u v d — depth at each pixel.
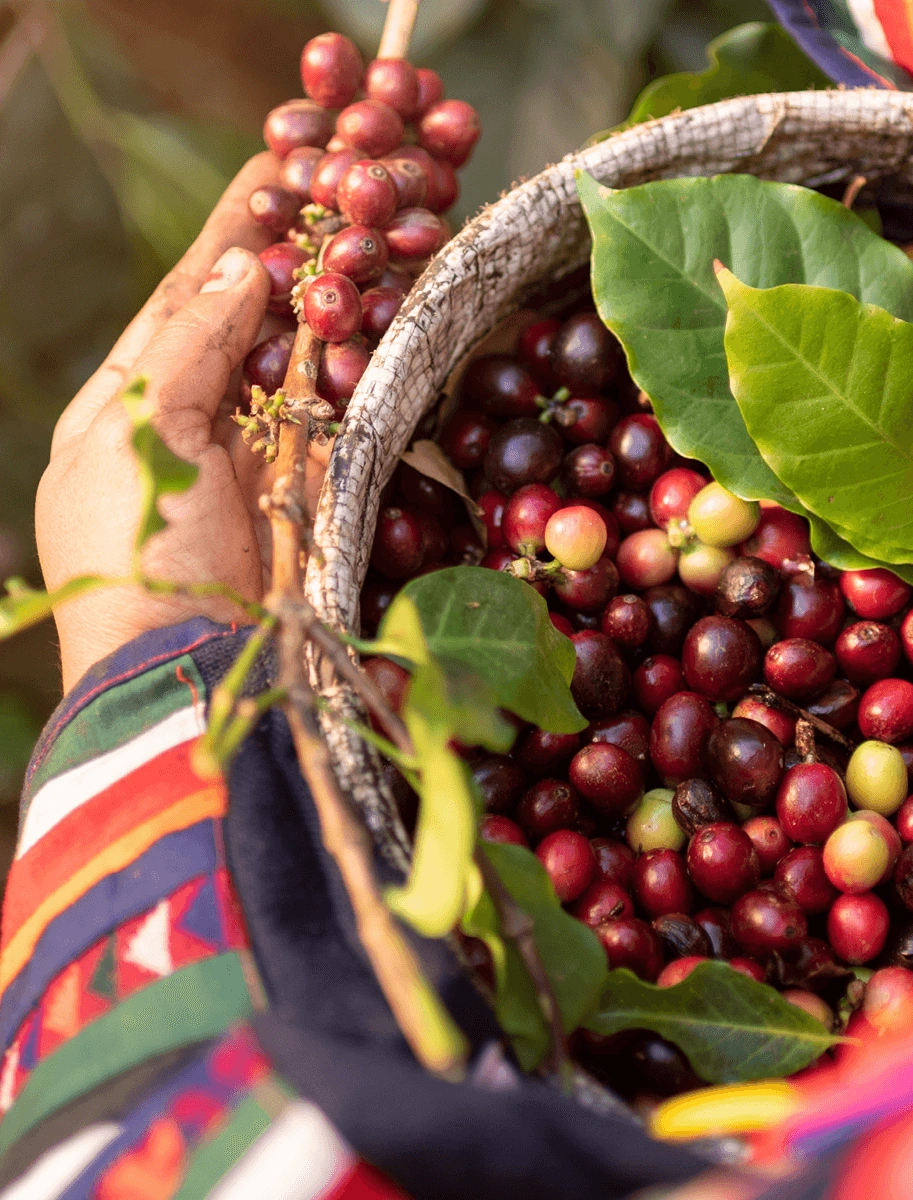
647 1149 0.35
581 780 0.47
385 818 0.41
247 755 0.41
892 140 0.50
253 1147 0.36
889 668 0.48
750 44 0.55
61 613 0.48
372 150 0.51
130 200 0.76
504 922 0.39
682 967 0.44
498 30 0.75
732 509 0.48
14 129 0.90
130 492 0.46
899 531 0.47
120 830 0.41
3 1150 0.38
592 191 0.47
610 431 0.51
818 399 0.46
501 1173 0.36
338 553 0.44
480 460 0.51
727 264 0.48
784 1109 0.38
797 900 0.46
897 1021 0.44
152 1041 0.38
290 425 0.45
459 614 0.43
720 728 0.47
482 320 0.50
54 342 0.90
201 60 0.93
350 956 0.39
